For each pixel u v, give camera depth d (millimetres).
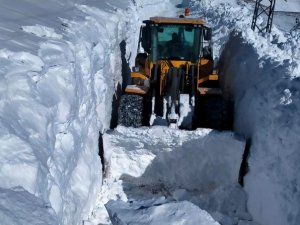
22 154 2996
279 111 5234
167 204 4344
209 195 5844
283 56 7406
